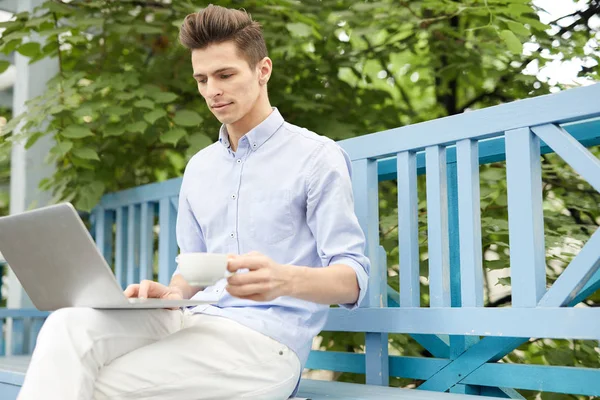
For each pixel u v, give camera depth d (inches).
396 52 135.0
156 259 148.3
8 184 205.3
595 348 99.9
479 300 69.4
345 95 135.0
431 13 131.6
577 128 67.7
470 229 70.2
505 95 136.1
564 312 60.9
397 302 87.2
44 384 49.1
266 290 53.3
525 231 65.5
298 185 65.3
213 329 58.8
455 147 78.0
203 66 64.6
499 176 104.2
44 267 54.8
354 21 125.0
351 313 78.7
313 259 65.7
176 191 108.8
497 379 71.7
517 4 108.3
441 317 70.4
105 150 129.8
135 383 54.4
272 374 59.4
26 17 122.7
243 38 64.8
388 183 130.9
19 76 134.7
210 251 69.6
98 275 51.3
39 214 51.3
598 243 60.1
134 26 121.8
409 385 115.0
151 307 57.5
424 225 103.1
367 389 69.9
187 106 132.1
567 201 109.5
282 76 129.0
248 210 66.9
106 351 54.4
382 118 134.1
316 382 76.8
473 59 130.1
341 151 67.8
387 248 104.0
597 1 125.2
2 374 87.0
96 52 132.3
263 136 67.9
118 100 120.8
